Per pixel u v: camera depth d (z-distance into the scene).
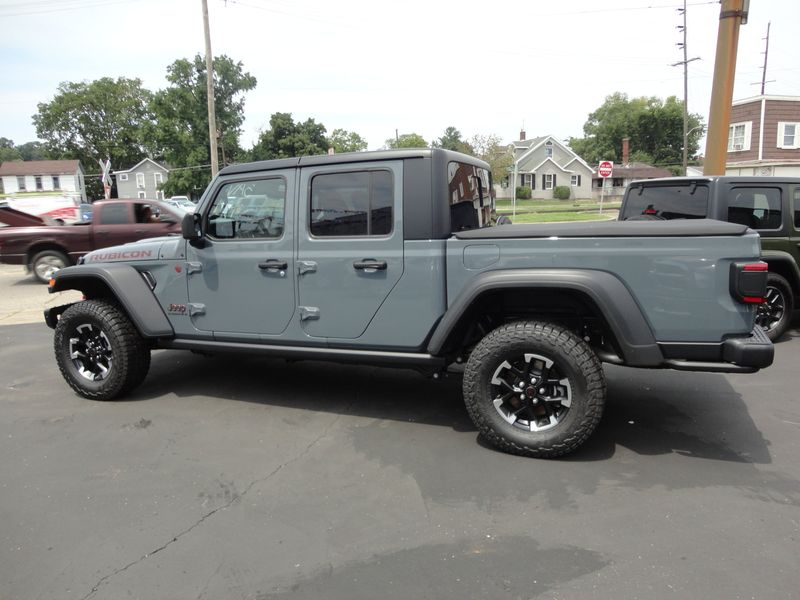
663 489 3.01
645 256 3.12
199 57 50.84
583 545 2.53
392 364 3.78
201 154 51.03
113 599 2.25
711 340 3.09
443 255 3.52
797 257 6.02
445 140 65.75
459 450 3.55
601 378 3.22
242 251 4.08
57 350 4.65
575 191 58.56
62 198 22.19
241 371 5.35
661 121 70.25
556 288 3.22
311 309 3.91
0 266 15.28
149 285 4.48
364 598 2.23
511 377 3.46
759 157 27.11
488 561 2.44
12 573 2.43
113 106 70.50
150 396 4.69
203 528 2.74
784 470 3.21
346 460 3.45
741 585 2.24
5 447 3.72
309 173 3.82
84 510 2.93
